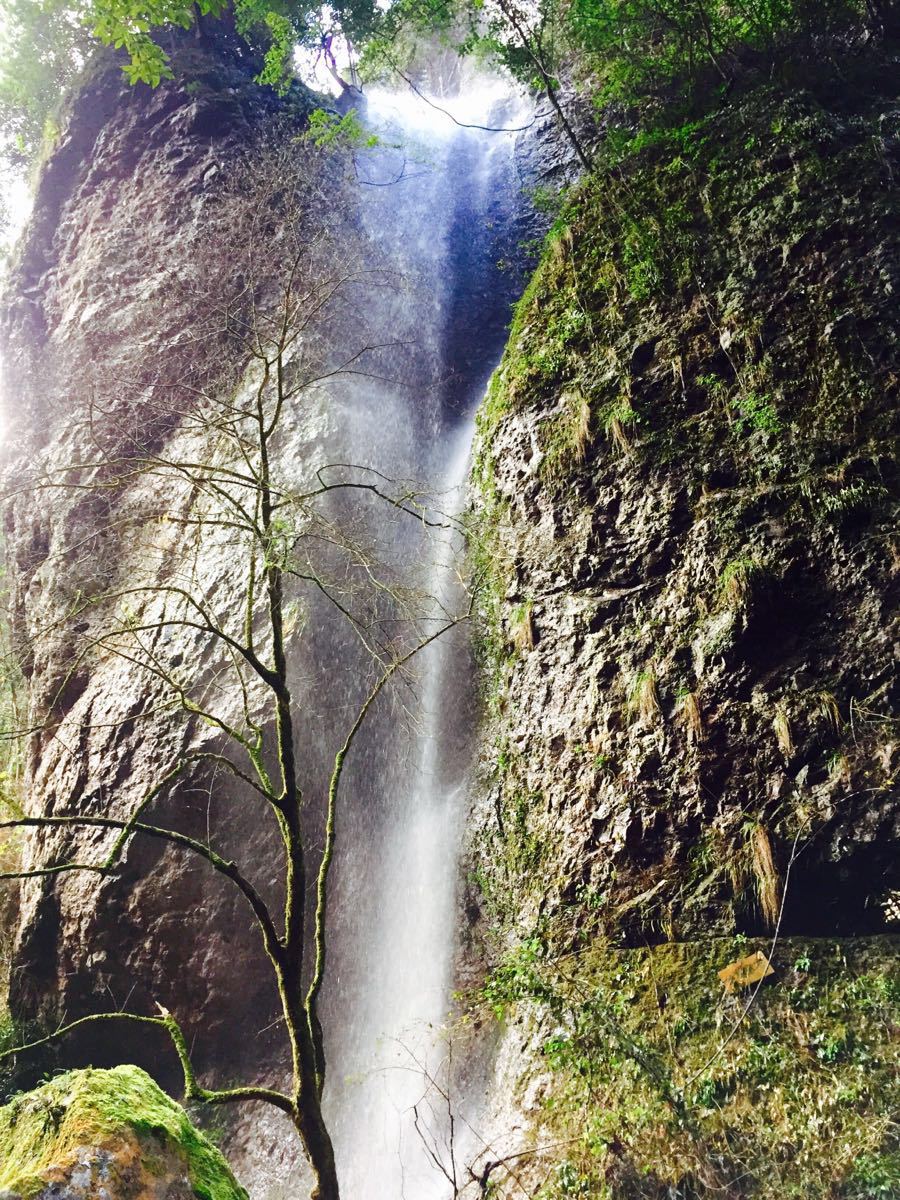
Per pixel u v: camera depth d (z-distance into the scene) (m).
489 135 19.94
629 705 8.55
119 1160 3.29
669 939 7.49
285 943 5.43
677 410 9.62
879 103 10.60
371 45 16.02
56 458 15.24
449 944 9.39
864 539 7.91
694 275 10.19
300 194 16.23
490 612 10.49
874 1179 5.68
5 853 12.84
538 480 10.30
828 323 9.03
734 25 11.89
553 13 13.09
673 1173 6.25
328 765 10.85
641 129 12.28
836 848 7.11
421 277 16.41
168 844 10.62
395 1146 8.49
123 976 10.50
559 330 11.03
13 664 7.75
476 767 10.02
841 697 7.52
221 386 13.98
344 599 11.34
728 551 8.55
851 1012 6.52
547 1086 7.23
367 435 13.28
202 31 19.75
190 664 11.49
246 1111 9.76
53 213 19.22
